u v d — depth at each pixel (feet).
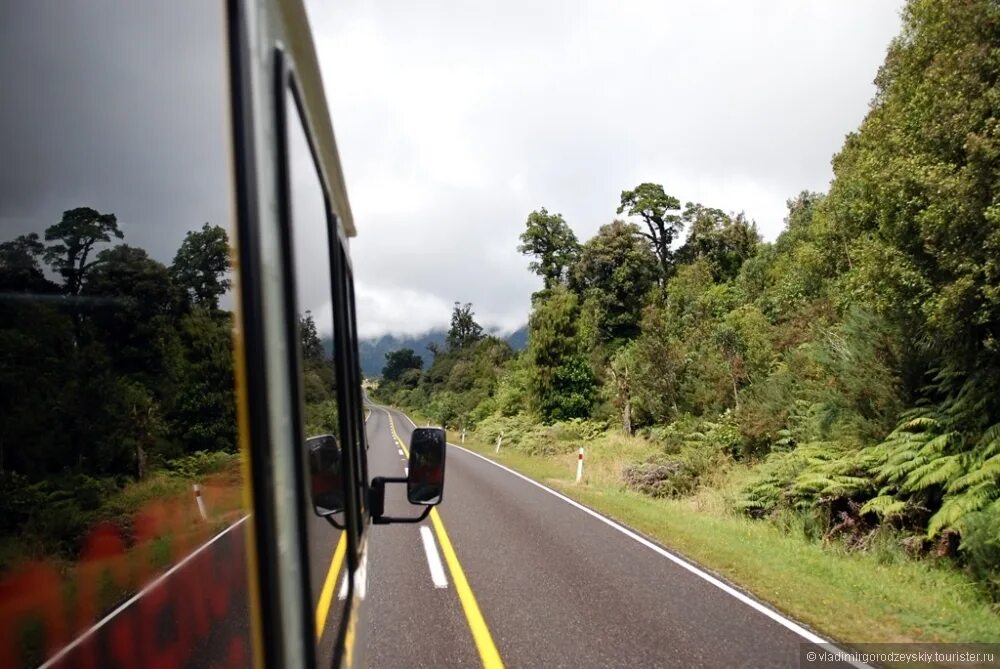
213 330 3.67
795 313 91.71
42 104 2.82
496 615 22.18
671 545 32.68
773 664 18.22
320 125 6.79
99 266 3.04
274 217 4.33
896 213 36.76
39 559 2.84
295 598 4.32
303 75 5.79
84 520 2.99
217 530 3.71
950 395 38.50
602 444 96.27
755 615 22.17
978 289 32.07
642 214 221.05
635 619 21.72
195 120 3.58
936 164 33.55
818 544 36.99
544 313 127.85
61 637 2.88
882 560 33.88
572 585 25.62
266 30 4.35
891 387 42.45
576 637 20.17
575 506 44.83
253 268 3.76
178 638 3.35
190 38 3.56
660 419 99.55
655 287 186.09
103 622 3.03
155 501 3.28
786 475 46.73
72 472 2.96
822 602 23.52
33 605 2.81
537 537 34.40
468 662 18.42
